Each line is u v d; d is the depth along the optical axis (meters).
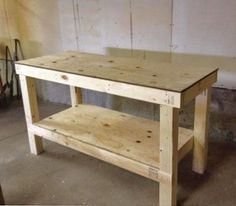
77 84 1.97
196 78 1.74
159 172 1.76
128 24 2.82
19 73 2.33
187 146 2.01
